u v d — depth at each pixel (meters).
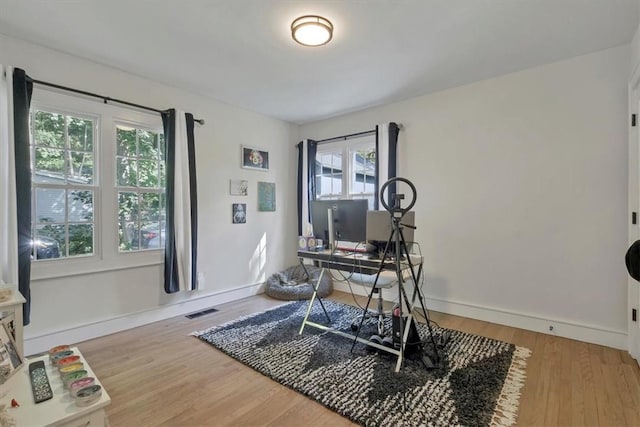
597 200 2.66
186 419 1.74
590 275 2.69
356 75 3.10
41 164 2.61
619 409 1.79
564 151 2.79
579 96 2.72
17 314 1.42
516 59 2.77
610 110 2.59
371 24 2.24
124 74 3.03
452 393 1.94
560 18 2.17
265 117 4.41
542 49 2.60
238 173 4.06
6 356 1.30
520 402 1.85
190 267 3.35
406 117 3.78
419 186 3.67
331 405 1.84
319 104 3.96
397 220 2.26
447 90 3.46
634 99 2.39
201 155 3.65
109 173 2.94
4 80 2.32
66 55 2.68
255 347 2.60
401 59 2.77
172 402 1.89
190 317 3.37
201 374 2.21
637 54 2.27
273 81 3.26
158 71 3.03
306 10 2.08
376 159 3.90
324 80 3.23
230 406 1.86
